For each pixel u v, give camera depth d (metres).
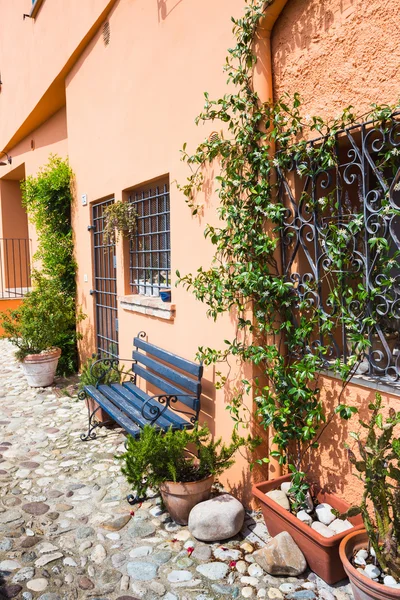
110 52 5.65
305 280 3.21
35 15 8.31
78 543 3.11
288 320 3.19
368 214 2.69
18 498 3.71
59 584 2.72
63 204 7.55
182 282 4.24
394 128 2.51
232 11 3.46
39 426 5.35
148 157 4.81
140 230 5.43
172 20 4.25
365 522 2.32
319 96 2.92
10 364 8.59
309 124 2.97
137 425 3.95
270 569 2.72
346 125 2.71
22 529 3.27
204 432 3.41
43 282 7.30
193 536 3.14
